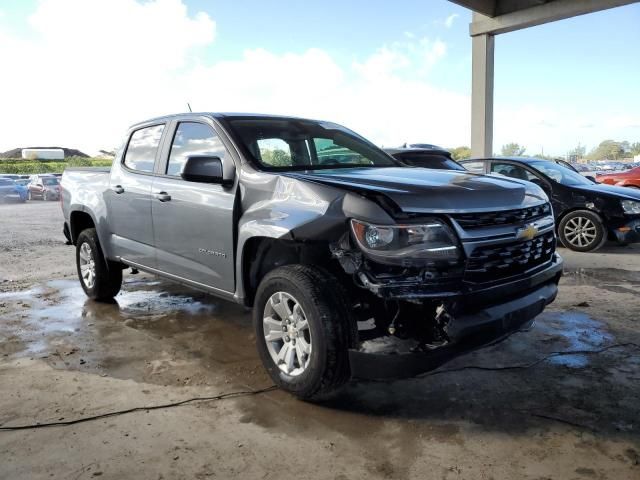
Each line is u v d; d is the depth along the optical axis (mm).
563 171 9031
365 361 2939
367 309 3037
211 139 4102
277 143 4062
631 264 7273
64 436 2914
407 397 3340
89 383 3607
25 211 20359
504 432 2918
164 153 4539
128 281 6668
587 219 8219
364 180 3299
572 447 2760
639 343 4195
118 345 4344
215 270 3941
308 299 3057
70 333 4660
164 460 2688
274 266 3701
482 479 2508
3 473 2572
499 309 3057
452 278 2914
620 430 2914
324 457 2705
